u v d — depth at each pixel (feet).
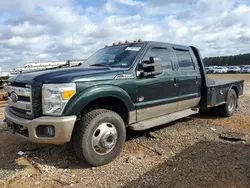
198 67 18.92
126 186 9.84
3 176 10.73
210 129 17.69
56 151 13.66
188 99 17.63
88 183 10.16
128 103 13.12
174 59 16.66
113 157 12.17
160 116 15.93
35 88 10.92
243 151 13.30
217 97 19.97
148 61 14.37
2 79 42.22
